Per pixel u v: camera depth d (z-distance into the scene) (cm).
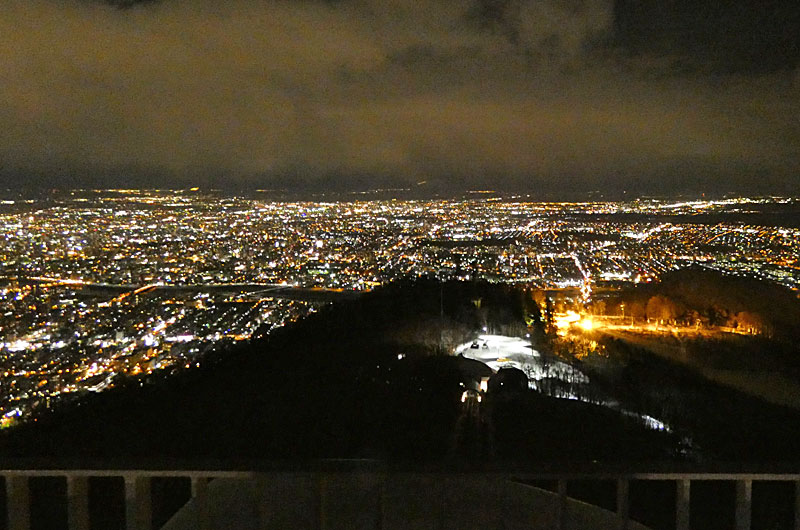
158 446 504
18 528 276
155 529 370
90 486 413
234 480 362
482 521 312
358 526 306
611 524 319
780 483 442
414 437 520
